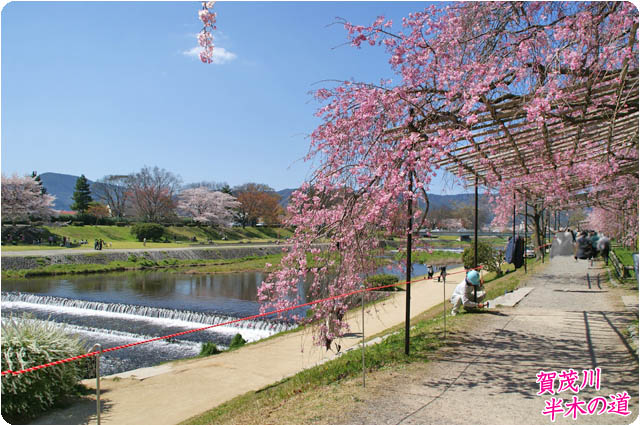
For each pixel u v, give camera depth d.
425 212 5.89
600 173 9.05
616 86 4.39
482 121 5.05
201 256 41.84
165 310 17.75
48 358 6.01
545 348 5.99
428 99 5.25
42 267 30.47
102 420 5.83
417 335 7.30
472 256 19.12
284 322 14.73
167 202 68.00
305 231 5.91
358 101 5.19
